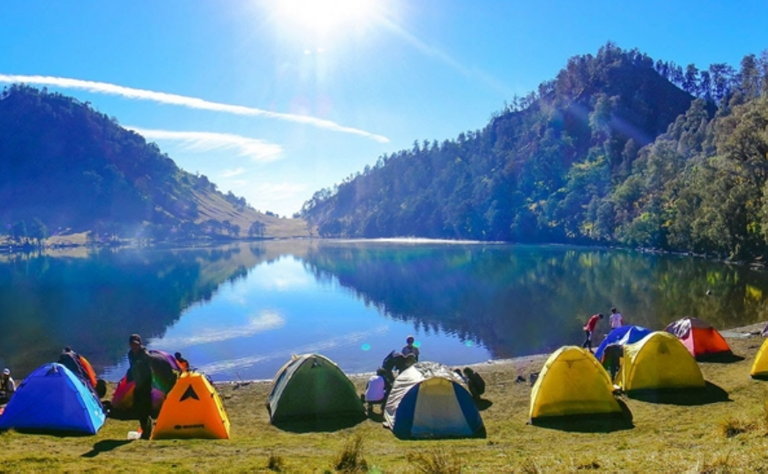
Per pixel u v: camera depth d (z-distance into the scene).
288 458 10.08
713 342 20.56
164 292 54.19
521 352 27.38
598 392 14.31
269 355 27.55
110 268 88.94
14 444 10.87
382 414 15.34
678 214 88.00
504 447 11.51
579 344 28.83
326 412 14.98
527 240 149.75
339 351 28.27
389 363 16.84
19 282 66.38
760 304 38.25
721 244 72.81
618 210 117.81
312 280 63.44
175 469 8.89
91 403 13.91
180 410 12.74
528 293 47.72
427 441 12.46
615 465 8.64
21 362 27.09
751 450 8.61
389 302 44.62
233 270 80.88
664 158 114.31
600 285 51.94
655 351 16.16
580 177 154.62
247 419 15.18
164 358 16.89
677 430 12.30
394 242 169.12
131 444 11.34
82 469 8.62
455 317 37.19
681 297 42.81
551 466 8.94
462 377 16.67
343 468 9.12
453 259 91.38
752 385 16.17
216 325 35.75
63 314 40.88
